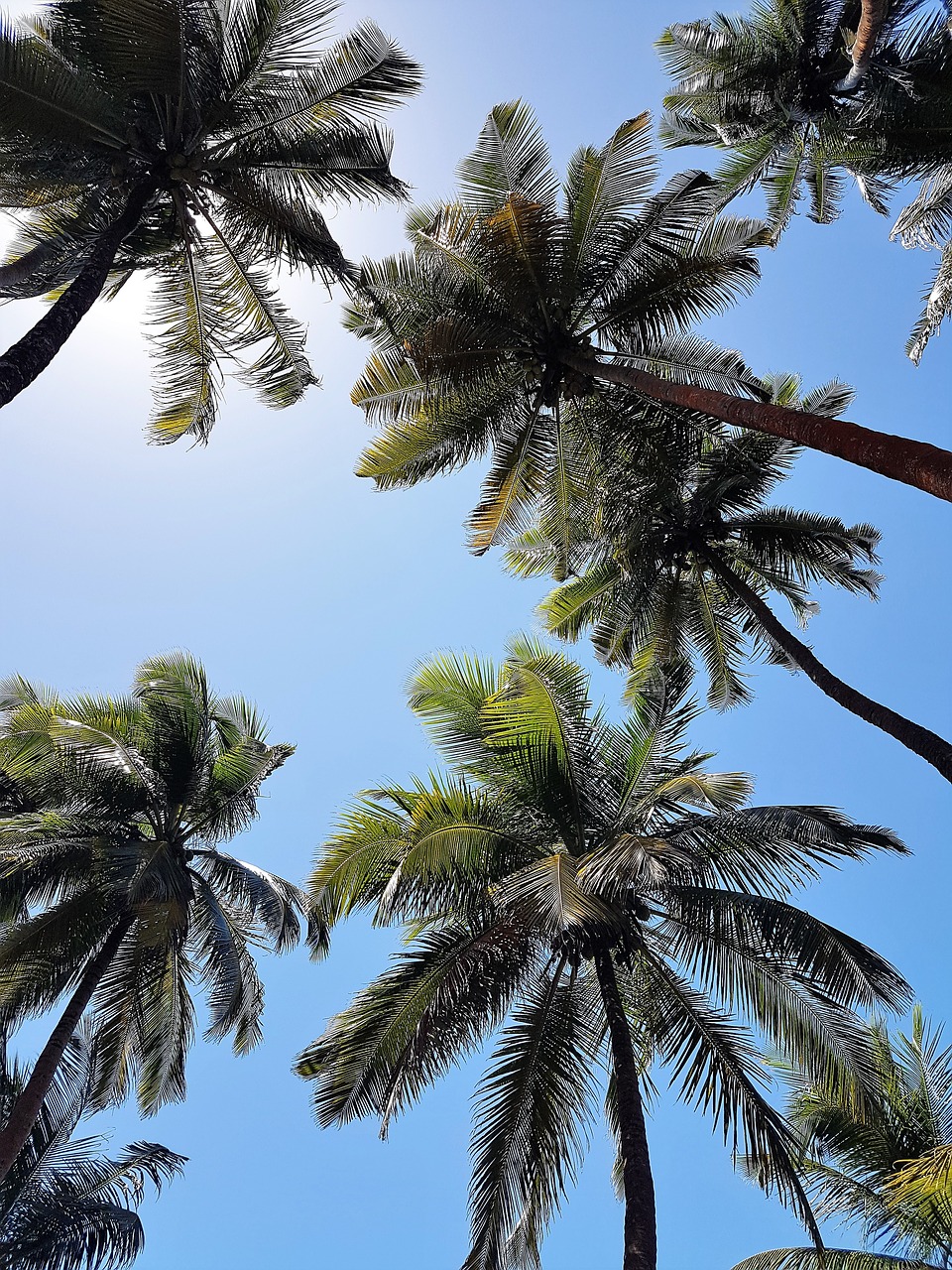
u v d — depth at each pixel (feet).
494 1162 41.27
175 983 60.03
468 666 50.90
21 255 43.32
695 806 46.65
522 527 58.29
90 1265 53.42
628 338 52.54
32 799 58.65
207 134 40.27
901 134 64.18
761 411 37.60
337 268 42.09
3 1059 55.72
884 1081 52.85
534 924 43.50
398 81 42.06
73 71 37.45
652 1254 36.47
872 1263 48.57
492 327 50.98
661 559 62.75
